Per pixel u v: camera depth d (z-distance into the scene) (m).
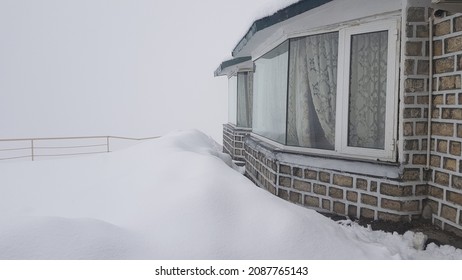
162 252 2.00
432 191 3.26
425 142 3.29
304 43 4.16
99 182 4.59
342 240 2.40
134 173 4.34
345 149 3.76
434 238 2.97
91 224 2.04
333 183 3.71
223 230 2.21
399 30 3.33
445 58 3.09
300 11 3.38
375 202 3.42
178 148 5.66
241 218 2.37
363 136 3.67
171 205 2.52
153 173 3.79
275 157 4.27
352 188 3.57
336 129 3.84
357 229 3.23
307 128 4.20
